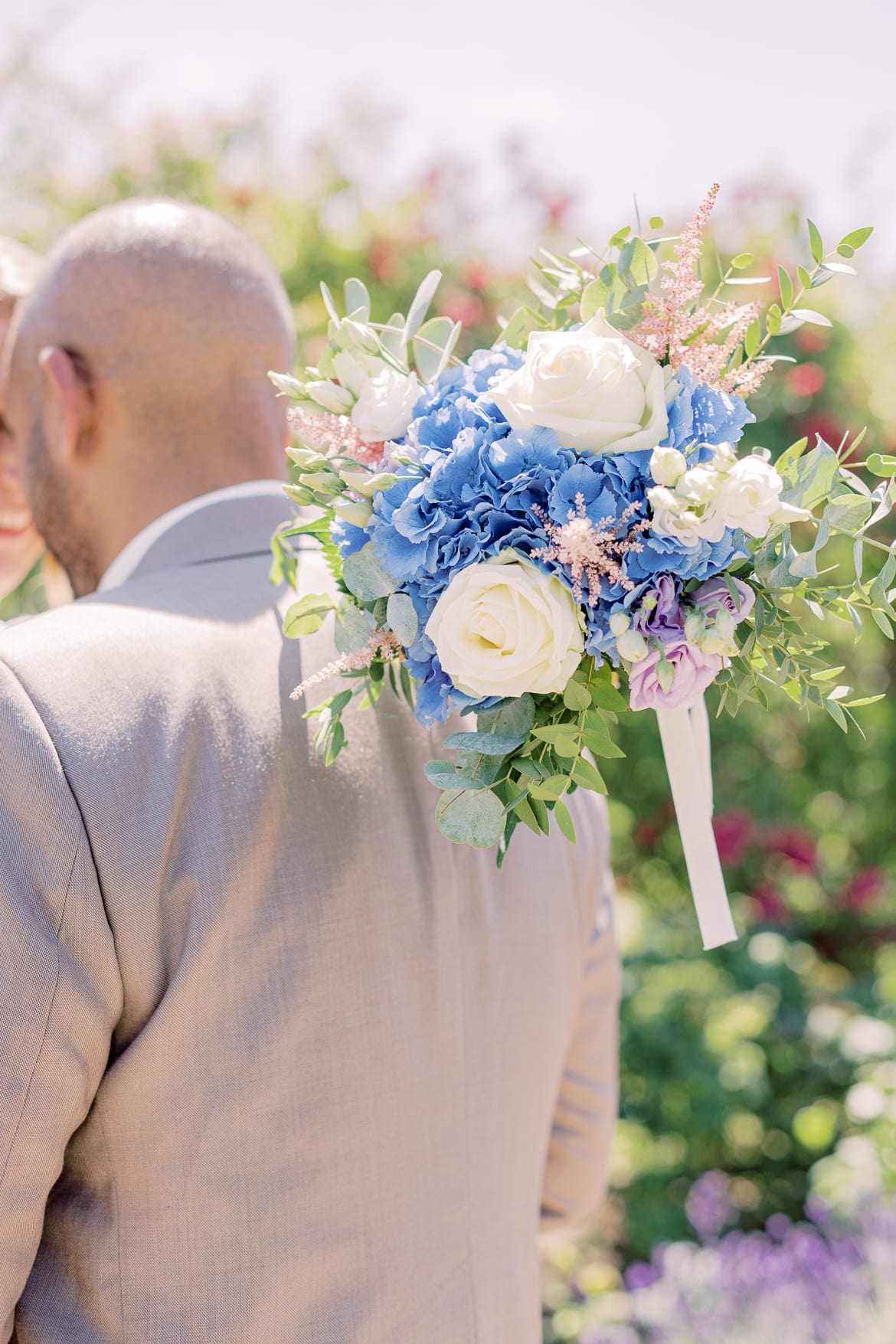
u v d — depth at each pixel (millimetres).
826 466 812
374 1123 946
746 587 815
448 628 780
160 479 1109
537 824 838
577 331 845
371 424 869
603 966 1322
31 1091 831
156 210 1153
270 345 1153
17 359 1180
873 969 4090
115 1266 892
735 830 3791
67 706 865
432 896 1000
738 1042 3221
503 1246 1042
